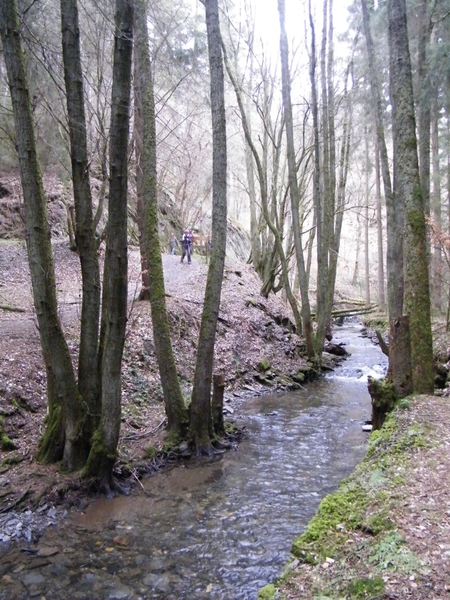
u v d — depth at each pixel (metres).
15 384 7.64
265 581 4.20
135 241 23.23
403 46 7.20
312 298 29.47
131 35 5.49
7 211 19.03
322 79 14.77
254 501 5.91
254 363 13.09
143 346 10.54
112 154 5.66
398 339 7.28
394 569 3.02
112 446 6.11
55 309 6.18
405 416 6.22
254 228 21.98
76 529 5.20
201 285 16.92
